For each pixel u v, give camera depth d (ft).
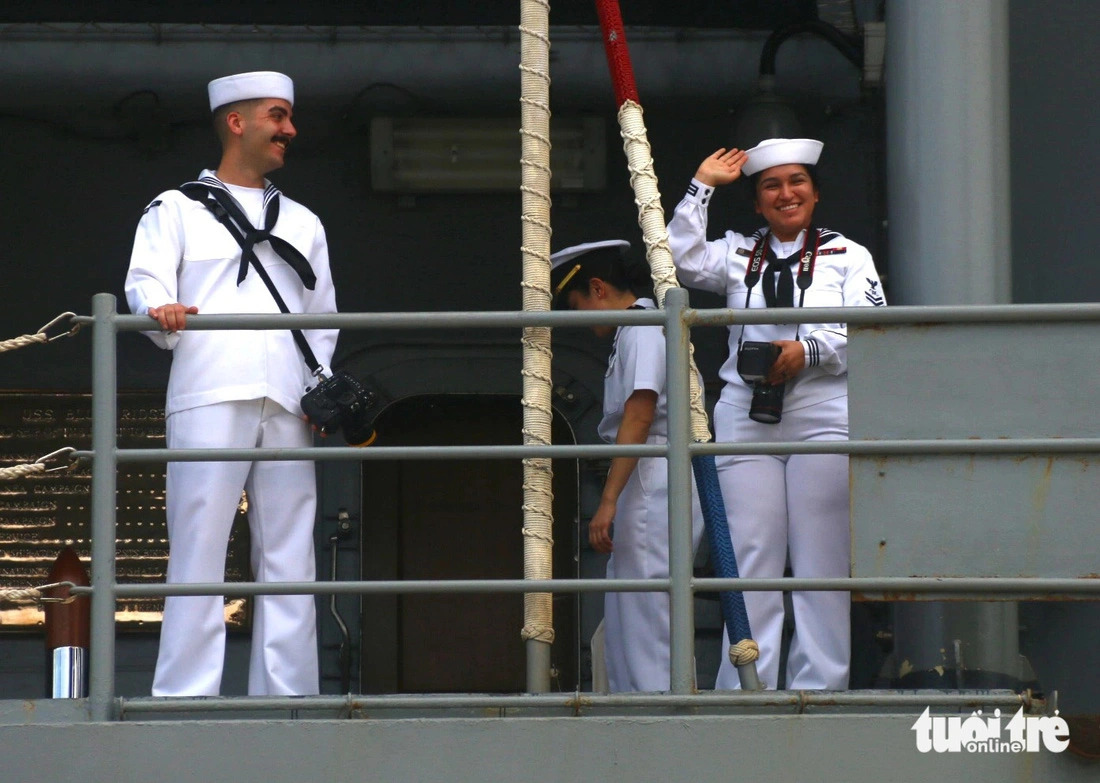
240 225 65.26
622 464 69.10
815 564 65.67
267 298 65.05
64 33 99.04
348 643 90.99
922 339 56.59
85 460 56.54
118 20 96.78
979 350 56.44
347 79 99.35
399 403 100.83
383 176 98.43
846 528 65.77
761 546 66.13
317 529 95.86
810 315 56.39
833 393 66.03
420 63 99.66
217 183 65.92
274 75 66.49
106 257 98.27
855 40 95.61
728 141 99.35
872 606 88.79
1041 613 76.95
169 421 64.64
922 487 56.13
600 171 98.89
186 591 55.47
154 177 98.84
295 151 99.45
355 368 97.66
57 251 98.17
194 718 57.47
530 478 61.62
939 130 71.31
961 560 55.88
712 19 96.94
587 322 56.75
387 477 102.83
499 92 99.50
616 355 71.51
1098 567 55.67
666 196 98.94
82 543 96.94
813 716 54.34
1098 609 76.59
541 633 60.49
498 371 98.07
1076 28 83.41
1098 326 56.29
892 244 73.05
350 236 99.09
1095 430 56.03
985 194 70.79
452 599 103.81
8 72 98.48
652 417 68.90
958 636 67.46
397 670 100.37
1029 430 56.18
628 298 71.51
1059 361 56.29
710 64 99.60
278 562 64.59
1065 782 53.93
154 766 54.08
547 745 54.29
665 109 99.55
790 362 64.80
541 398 62.08
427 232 99.25
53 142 98.68
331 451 55.47
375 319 56.54
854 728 54.24
